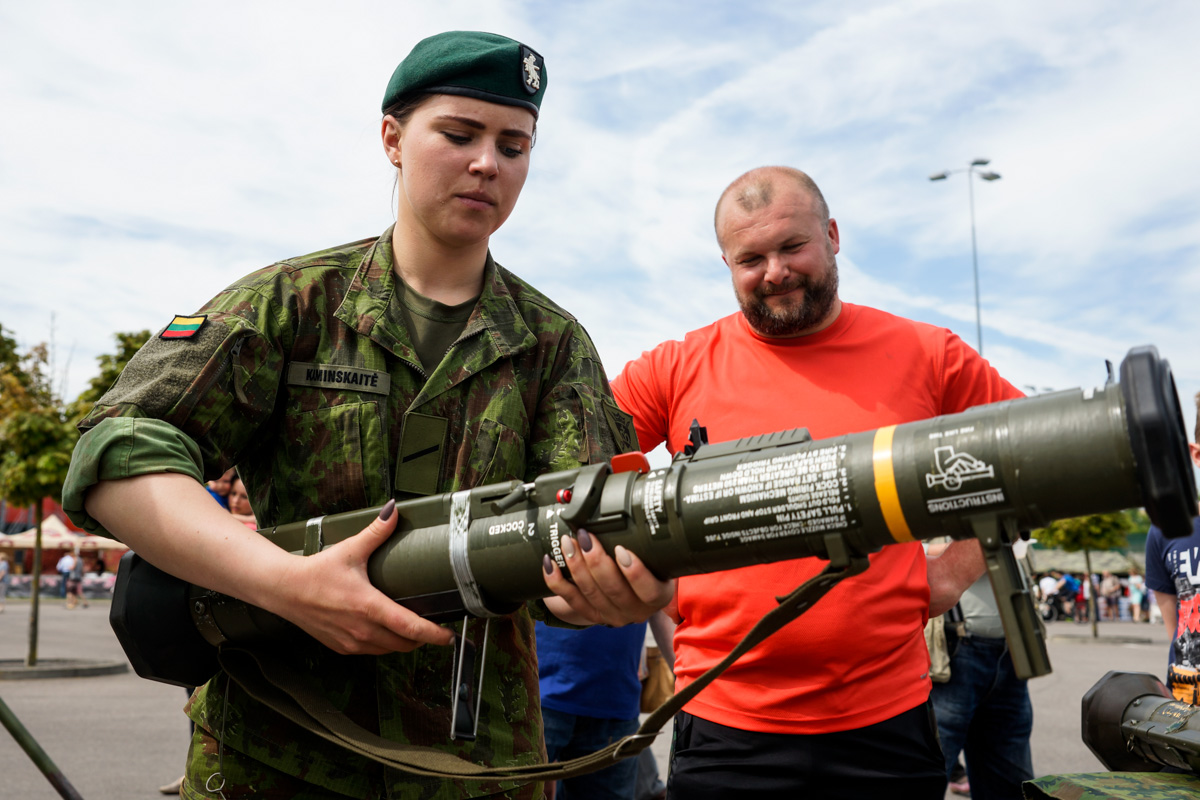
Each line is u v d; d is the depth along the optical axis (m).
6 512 40.78
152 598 1.46
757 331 2.73
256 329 1.53
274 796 1.51
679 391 2.82
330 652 1.55
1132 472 1.05
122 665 11.26
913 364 2.65
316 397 1.59
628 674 3.70
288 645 1.54
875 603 2.42
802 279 2.59
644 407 2.87
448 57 1.55
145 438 1.38
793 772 2.39
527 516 1.34
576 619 1.56
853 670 2.40
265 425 1.62
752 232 2.57
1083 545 21.09
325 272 1.65
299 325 1.60
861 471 1.17
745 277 2.62
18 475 10.49
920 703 2.48
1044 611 33.03
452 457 1.63
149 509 1.35
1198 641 3.16
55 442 10.78
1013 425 1.12
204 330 1.50
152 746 6.43
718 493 1.24
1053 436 1.09
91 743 6.47
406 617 1.32
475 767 1.40
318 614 1.34
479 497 1.38
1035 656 1.11
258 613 1.45
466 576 1.37
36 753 1.54
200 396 1.46
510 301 1.76
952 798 5.36
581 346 1.82
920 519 1.16
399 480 1.59
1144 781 1.83
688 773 2.52
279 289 1.60
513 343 1.70
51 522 34.69
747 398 2.68
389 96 1.65
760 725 2.41
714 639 2.51
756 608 2.43
